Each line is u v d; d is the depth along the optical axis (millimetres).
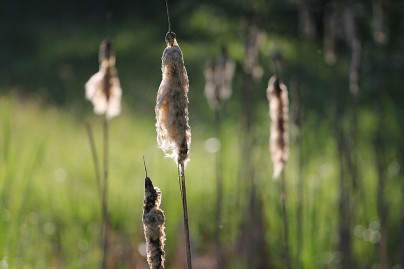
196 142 12797
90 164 9734
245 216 6188
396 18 7680
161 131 2299
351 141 5641
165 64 2285
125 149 11281
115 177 9242
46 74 20219
